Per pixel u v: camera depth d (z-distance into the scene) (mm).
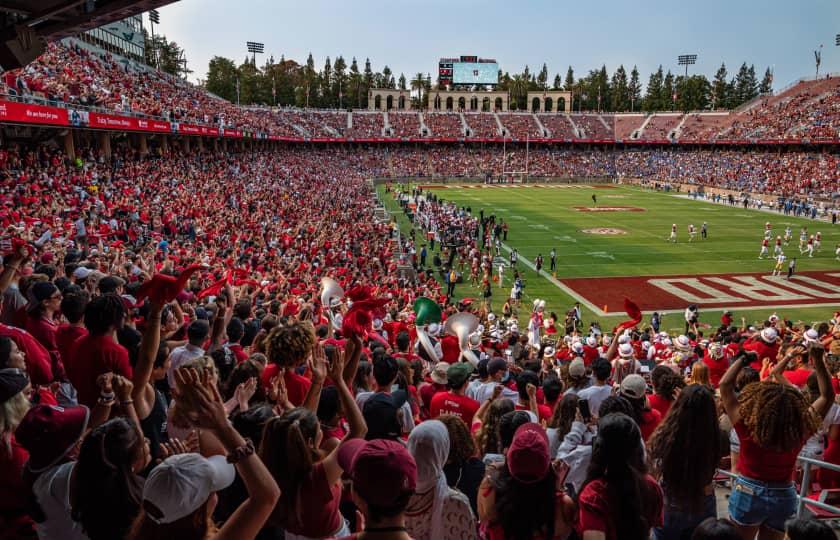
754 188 78000
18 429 3951
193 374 3230
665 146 109875
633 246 46906
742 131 99375
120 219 26250
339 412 5617
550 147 112188
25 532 4344
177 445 4309
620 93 166875
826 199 67812
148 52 105000
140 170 40312
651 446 5164
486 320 24766
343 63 149375
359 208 56125
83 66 43719
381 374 6164
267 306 14250
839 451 6715
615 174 101000
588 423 5770
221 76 130125
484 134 110375
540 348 17188
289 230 36094
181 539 3209
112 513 3506
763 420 5004
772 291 34875
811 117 92062
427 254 44938
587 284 36438
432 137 104500
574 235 51250
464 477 5172
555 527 4105
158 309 4785
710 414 4898
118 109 39406
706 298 33594
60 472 3908
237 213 37875
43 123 29547
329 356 7273
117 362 5652
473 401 7082
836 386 7977
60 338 6426
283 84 138750
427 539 4219
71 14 9898
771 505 5125
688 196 80125
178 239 26531
